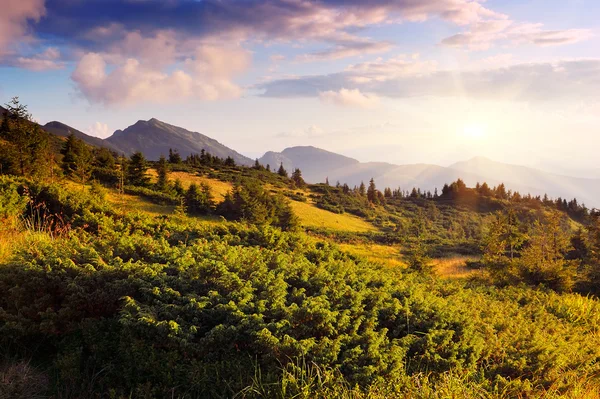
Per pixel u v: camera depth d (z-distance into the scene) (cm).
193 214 5172
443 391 382
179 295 449
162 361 378
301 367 383
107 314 468
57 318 443
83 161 5462
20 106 4078
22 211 1134
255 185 6025
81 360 414
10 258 543
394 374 390
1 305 478
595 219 2912
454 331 475
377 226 9294
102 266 508
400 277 873
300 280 559
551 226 2497
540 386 449
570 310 902
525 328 589
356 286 580
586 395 435
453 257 4550
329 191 12694
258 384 362
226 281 484
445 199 16475
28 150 4100
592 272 2025
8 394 375
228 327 396
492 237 2588
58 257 519
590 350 582
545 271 1953
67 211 1317
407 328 490
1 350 445
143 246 614
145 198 5194
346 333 441
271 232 892
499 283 2094
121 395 363
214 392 363
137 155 5947
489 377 449
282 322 407
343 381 370
